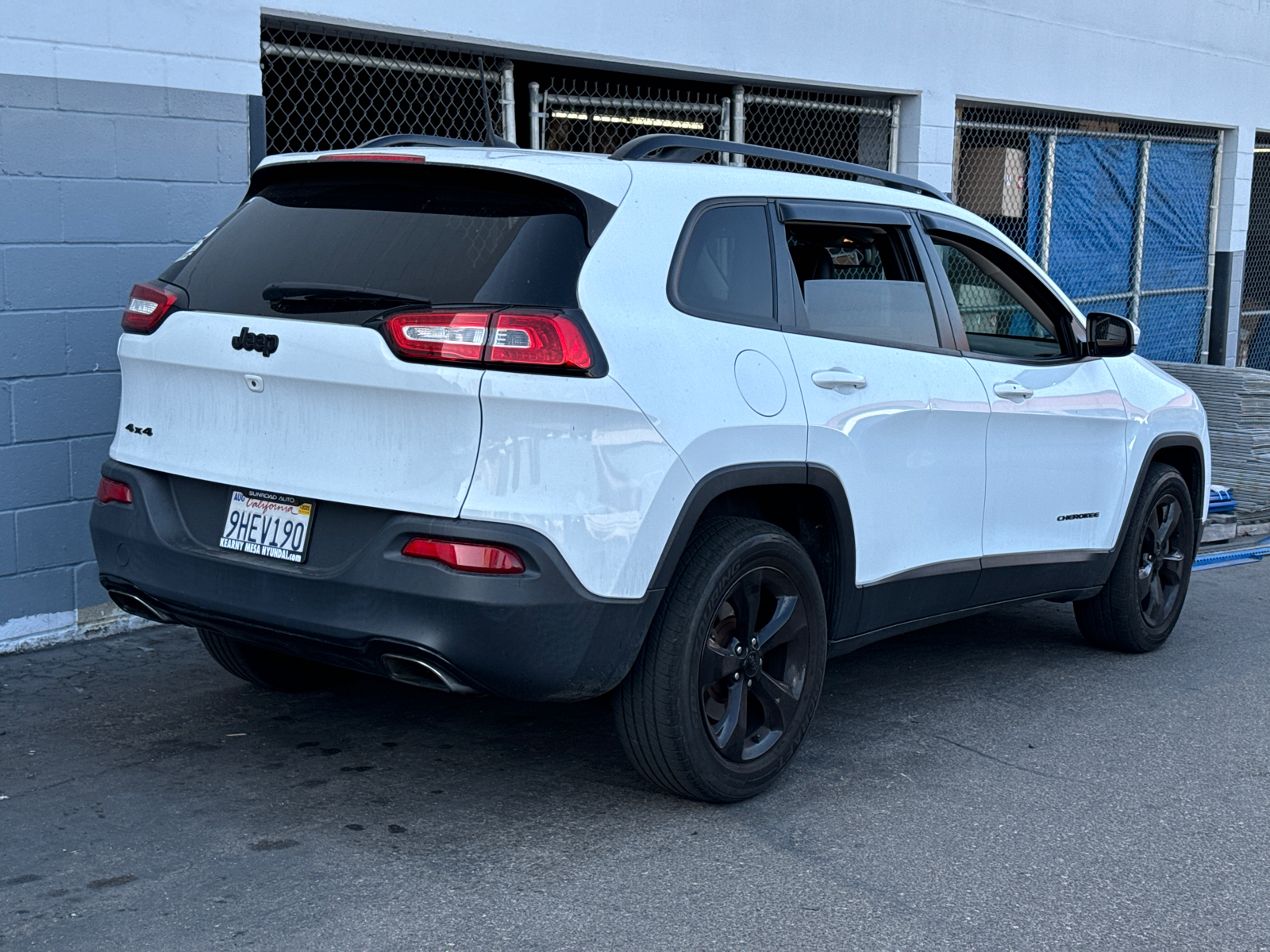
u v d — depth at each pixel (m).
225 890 3.26
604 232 3.53
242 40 5.80
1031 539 5.03
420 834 3.64
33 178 5.20
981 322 5.03
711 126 8.62
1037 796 4.09
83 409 5.47
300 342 3.41
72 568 5.49
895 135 9.42
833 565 4.17
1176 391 5.96
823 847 3.64
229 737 4.36
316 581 3.40
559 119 7.86
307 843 3.55
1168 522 5.86
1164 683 5.38
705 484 3.58
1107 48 11.12
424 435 3.30
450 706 4.72
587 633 3.36
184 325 3.66
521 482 3.27
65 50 5.23
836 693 5.11
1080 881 3.50
